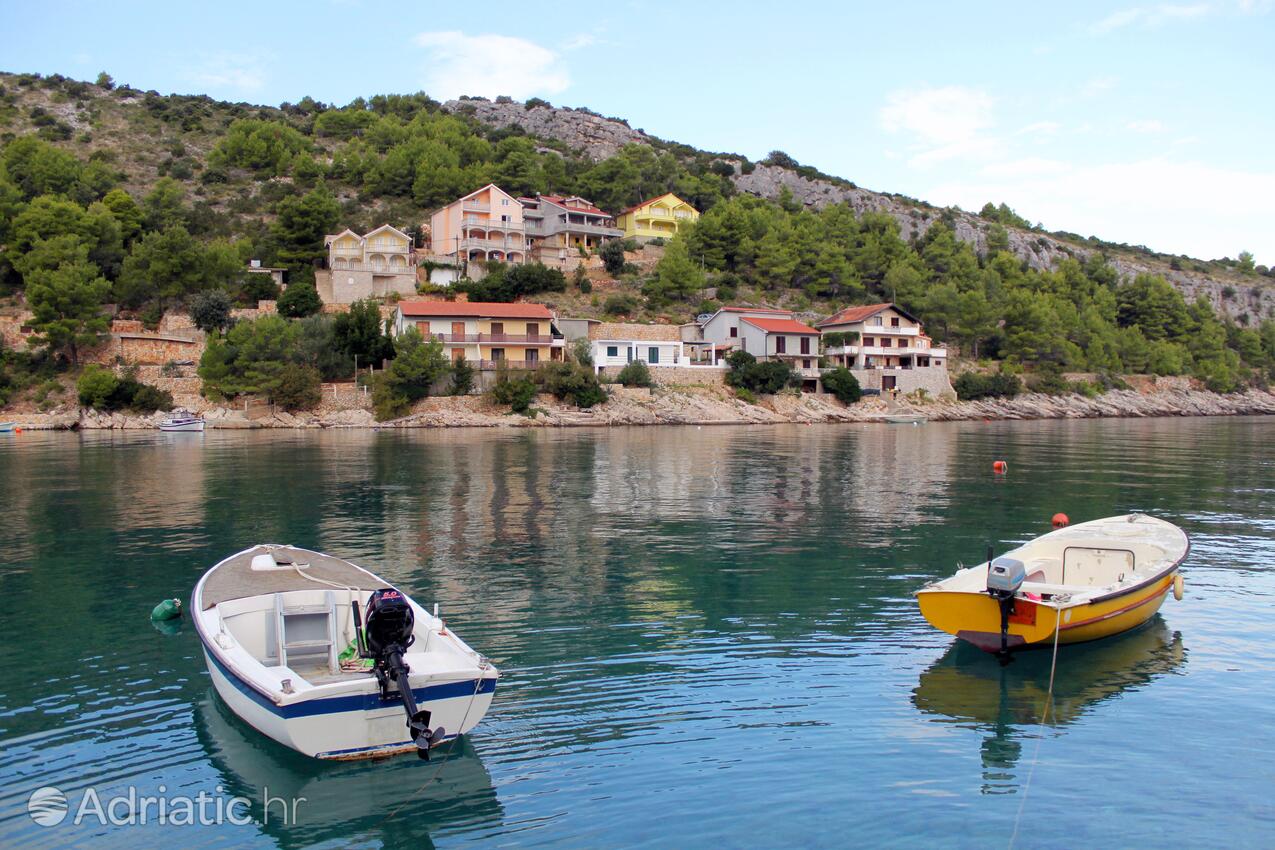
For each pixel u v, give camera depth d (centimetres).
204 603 1541
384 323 9556
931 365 11319
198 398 8138
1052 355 12712
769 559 2562
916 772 1264
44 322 8181
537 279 10994
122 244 10294
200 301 8988
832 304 13288
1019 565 1656
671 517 3244
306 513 3284
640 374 9269
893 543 2789
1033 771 1266
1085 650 1773
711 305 11750
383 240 10825
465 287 10675
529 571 2408
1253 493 3928
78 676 1652
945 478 4416
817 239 14088
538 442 6438
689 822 1137
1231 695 1540
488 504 3509
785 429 8294
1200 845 1080
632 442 6481
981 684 1597
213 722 1450
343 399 8219
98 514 3250
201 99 18825
